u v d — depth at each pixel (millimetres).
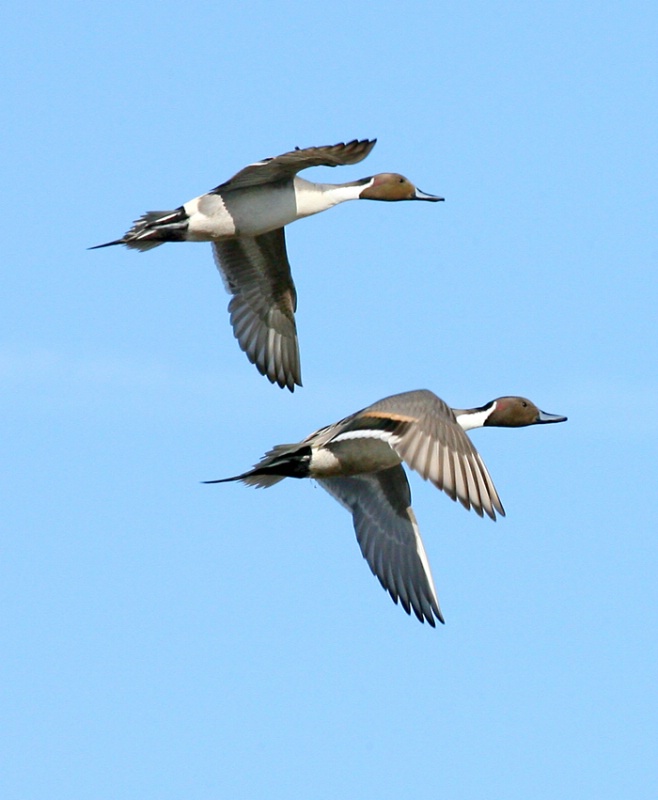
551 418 17953
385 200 19266
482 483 13312
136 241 18125
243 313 20141
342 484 17203
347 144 16750
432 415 13703
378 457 16094
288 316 20219
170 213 18250
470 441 13500
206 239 18203
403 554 17016
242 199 18156
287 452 16188
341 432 15961
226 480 16438
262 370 20266
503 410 17984
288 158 17109
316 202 18547
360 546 17141
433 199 19312
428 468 13359
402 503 17016
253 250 19797
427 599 16812
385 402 13945
